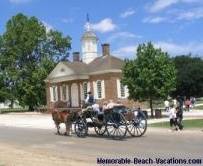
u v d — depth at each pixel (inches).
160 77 1840.6
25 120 2140.7
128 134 1122.0
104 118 1087.0
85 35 3260.3
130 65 1875.0
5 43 3521.2
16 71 3457.2
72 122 1190.9
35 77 3363.7
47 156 783.7
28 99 3464.6
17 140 1140.5
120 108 1071.6
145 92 1846.7
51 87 3053.6
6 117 2566.4
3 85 3516.2
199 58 3912.4
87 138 1083.3
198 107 2610.7
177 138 990.4
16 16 3553.2
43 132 1334.9
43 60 3440.0
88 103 1138.0
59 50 3604.8
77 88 2824.8
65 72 2888.8
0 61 3501.5
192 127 1268.5
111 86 2610.7
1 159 770.8
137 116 1074.7
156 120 1628.9
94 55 3245.6
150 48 1854.1
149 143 917.2
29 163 701.9
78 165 658.2
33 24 3538.4
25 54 3523.6
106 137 1079.0
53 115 1247.5
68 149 890.7
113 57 2733.8
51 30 3585.1
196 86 3762.3
